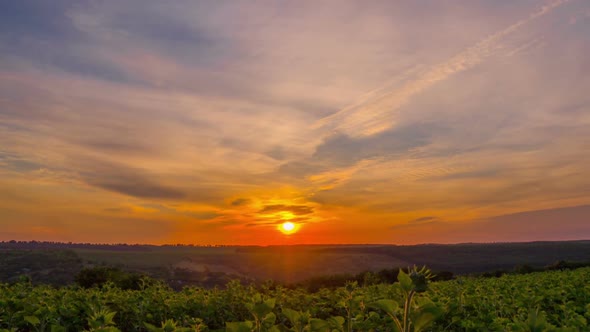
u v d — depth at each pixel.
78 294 9.55
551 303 8.25
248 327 3.09
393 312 2.63
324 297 9.50
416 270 2.51
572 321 5.41
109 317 4.50
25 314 6.86
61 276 69.25
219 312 9.29
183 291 10.73
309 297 9.32
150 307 8.73
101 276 22.09
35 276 67.44
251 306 3.25
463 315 6.82
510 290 9.62
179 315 8.38
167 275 66.38
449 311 6.66
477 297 7.91
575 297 8.85
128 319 8.85
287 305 9.44
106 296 9.49
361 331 4.47
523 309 6.61
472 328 5.93
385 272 34.38
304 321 3.40
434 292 8.52
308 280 31.25
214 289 10.88
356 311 5.15
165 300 9.11
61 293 9.78
